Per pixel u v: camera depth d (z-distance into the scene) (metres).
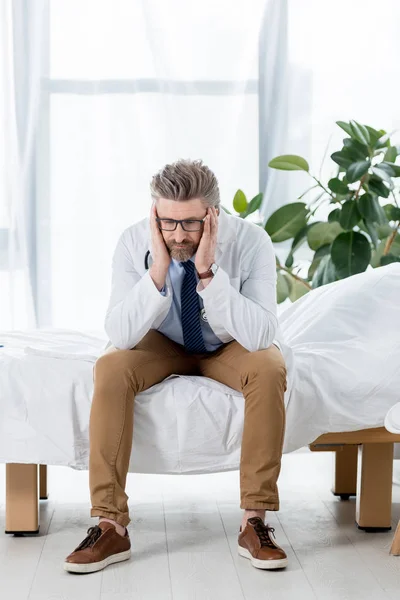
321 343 2.90
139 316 2.58
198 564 2.47
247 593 2.27
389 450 2.77
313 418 2.66
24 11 4.31
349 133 4.09
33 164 4.36
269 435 2.48
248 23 4.34
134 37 4.33
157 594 2.26
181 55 4.35
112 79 4.34
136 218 4.40
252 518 2.49
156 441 2.59
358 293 3.06
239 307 2.56
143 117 4.36
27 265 4.37
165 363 2.66
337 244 4.01
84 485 3.34
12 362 2.65
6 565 2.46
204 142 4.38
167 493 3.22
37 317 4.41
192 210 2.49
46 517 2.92
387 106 4.39
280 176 4.40
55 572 2.41
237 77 4.37
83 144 4.38
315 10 4.35
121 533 2.49
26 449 2.62
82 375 2.61
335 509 3.02
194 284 2.66
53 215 4.39
